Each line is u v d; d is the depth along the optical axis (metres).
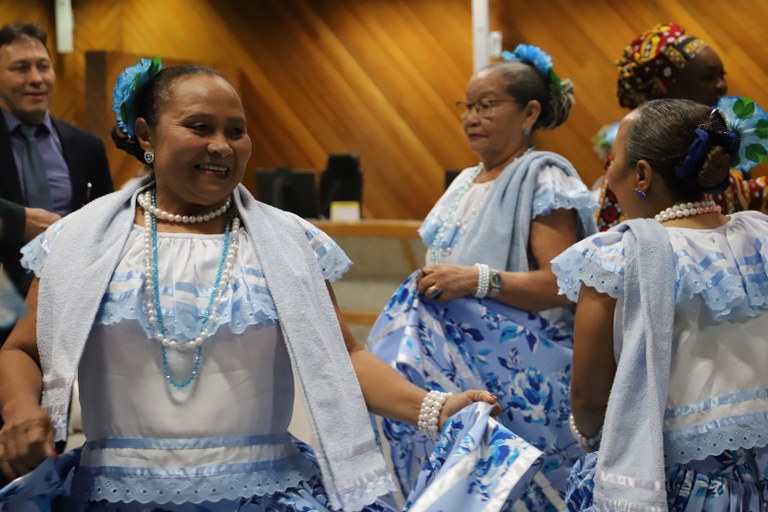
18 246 3.09
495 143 3.35
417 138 8.93
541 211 3.12
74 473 2.09
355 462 2.07
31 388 2.02
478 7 7.69
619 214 3.39
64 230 2.11
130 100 2.13
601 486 2.01
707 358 2.05
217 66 9.34
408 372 2.97
